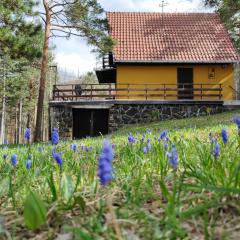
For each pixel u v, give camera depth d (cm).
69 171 462
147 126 2084
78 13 2488
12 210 304
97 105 2588
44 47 2614
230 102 2553
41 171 457
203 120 1903
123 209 266
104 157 169
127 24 3047
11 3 2288
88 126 2714
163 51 2772
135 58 2692
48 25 2575
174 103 2562
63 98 2728
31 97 6003
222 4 2772
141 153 517
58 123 2600
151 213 264
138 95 2603
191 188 286
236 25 3138
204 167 356
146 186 327
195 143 619
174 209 237
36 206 208
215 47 2809
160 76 2748
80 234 198
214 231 222
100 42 2467
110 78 3166
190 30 2995
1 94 5000
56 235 236
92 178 390
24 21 2361
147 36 2923
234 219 237
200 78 2747
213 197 275
